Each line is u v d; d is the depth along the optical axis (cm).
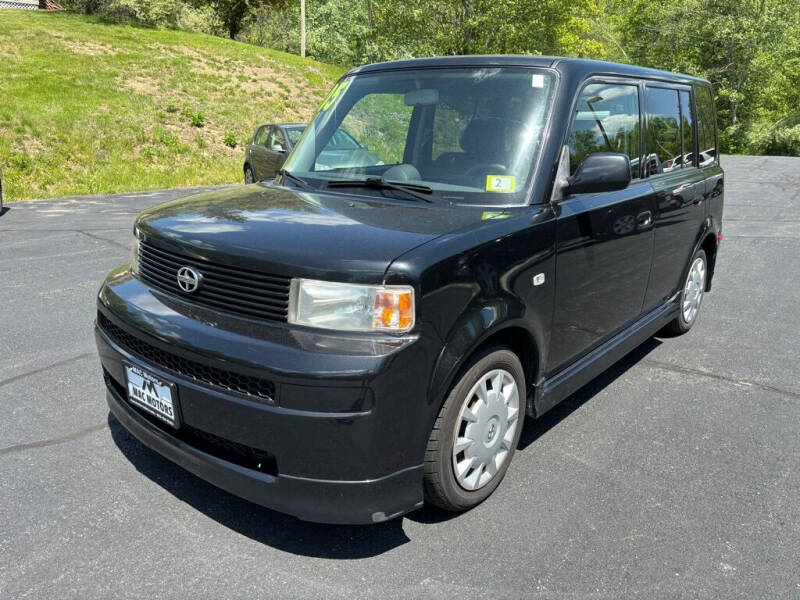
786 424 386
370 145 352
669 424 383
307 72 2823
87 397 392
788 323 580
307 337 233
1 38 2266
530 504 297
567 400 416
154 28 3045
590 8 3478
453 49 3138
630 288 399
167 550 258
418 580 245
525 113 322
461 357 253
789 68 4350
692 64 4438
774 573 254
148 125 1873
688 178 476
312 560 255
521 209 298
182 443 265
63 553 254
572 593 240
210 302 259
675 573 252
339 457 232
